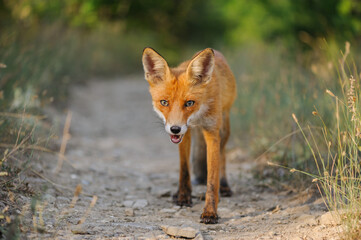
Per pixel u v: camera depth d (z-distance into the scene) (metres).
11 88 11.35
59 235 6.49
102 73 33.06
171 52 43.16
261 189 10.05
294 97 11.59
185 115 7.89
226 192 9.80
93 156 13.53
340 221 6.66
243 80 16.70
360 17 20.06
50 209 7.59
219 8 37.22
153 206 8.99
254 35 26.66
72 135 15.49
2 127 8.92
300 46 20.95
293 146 9.98
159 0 43.28
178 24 45.88
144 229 7.12
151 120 20.58
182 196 9.14
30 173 9.20
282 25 22.52
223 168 9.93
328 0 20.20
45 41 20.55
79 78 27.28
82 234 6.63
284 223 7.42
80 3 32.53
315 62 16.19
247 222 7.68
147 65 8.25
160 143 16.94
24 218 6.84
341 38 19.27
